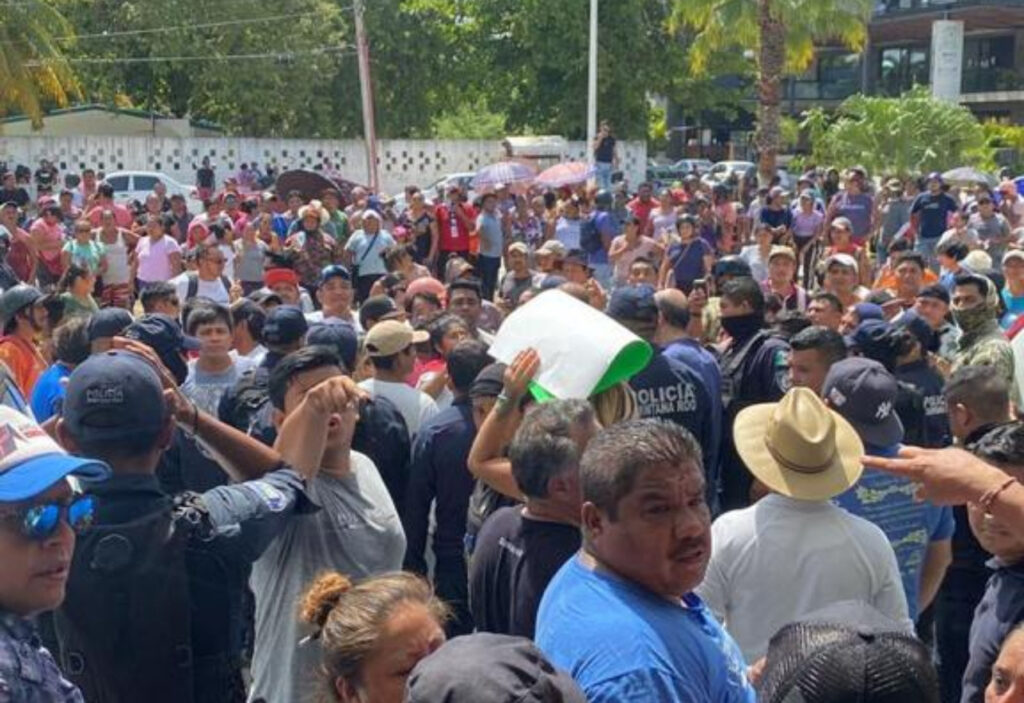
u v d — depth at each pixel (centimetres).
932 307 816
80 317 668
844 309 916
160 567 313
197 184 3328
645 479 266
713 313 864
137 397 319
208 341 680
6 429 266
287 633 389
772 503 388
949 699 482
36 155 3259
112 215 1567
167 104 4141
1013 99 5031
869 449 452
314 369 432
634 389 593
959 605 478
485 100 4509
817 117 4094
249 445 365
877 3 5162
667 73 4191
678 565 267
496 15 4162
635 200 2136
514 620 372
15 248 1545
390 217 2091
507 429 442
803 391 394
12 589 259
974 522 359
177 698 315
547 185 2412
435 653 206
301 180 2381
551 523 373
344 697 280
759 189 2506
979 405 479
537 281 1170
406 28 4162
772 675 229
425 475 530
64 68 3153
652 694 248
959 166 3553
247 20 3894
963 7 4812
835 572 378
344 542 396
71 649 313
